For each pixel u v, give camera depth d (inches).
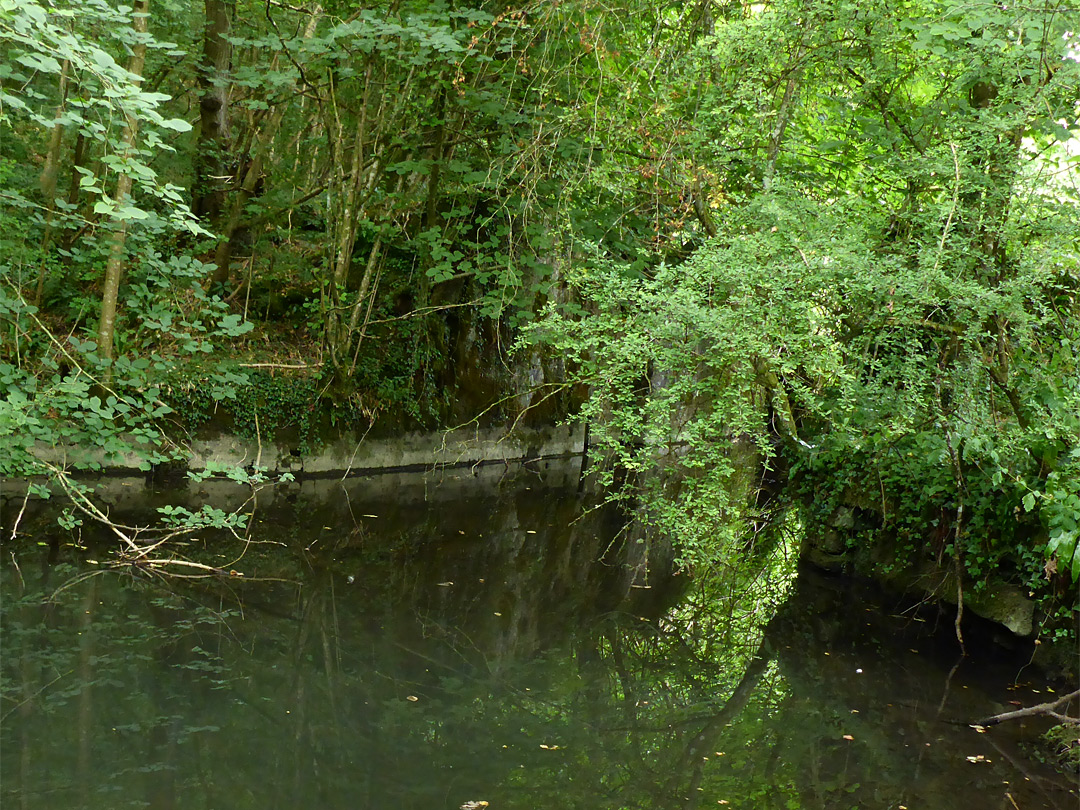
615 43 371.2
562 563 405.1
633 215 387.9
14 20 206.5
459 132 429.1
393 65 427.2
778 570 392.8
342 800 193.3
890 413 275.3
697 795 203.9
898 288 228.2
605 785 207.5
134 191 448.8
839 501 391.5
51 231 436.8
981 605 303.6
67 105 391.2
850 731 241.4
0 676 237.6
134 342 402.9
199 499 422.0
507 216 446.9
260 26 440.1
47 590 298.4
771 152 317.7
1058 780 215.3
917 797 205.5
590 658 294.4
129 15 277.3
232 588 322.0
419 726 234.2
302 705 239.8
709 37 293.3
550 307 285.4
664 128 329.1
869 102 303.7
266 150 487.2
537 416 601.0
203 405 450.9
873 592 360.2
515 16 375.9
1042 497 251.3
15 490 389.4
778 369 249.0
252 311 515.2
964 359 275.3
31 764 197.6
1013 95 243.8
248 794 193.0
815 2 265.1
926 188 280.4
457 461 553.6
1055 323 269.0
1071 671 273.0
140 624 281.0
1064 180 264.5
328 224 485.4
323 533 402.3
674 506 276.7
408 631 302.0
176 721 223.9
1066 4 227.6
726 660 295.6
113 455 337.4
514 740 229.9
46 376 390.0
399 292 524.7
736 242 246.2
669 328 249.6
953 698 264.8
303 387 489.4
